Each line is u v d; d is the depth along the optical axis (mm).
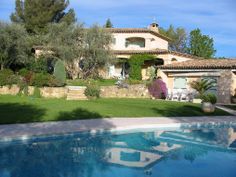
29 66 39219
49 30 41219
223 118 21344
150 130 16859
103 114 19562
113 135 15453
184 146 14070
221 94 32594
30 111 19031
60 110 19984
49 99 26859
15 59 38750
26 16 56719
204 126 18984
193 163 11320
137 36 48719
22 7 58125
